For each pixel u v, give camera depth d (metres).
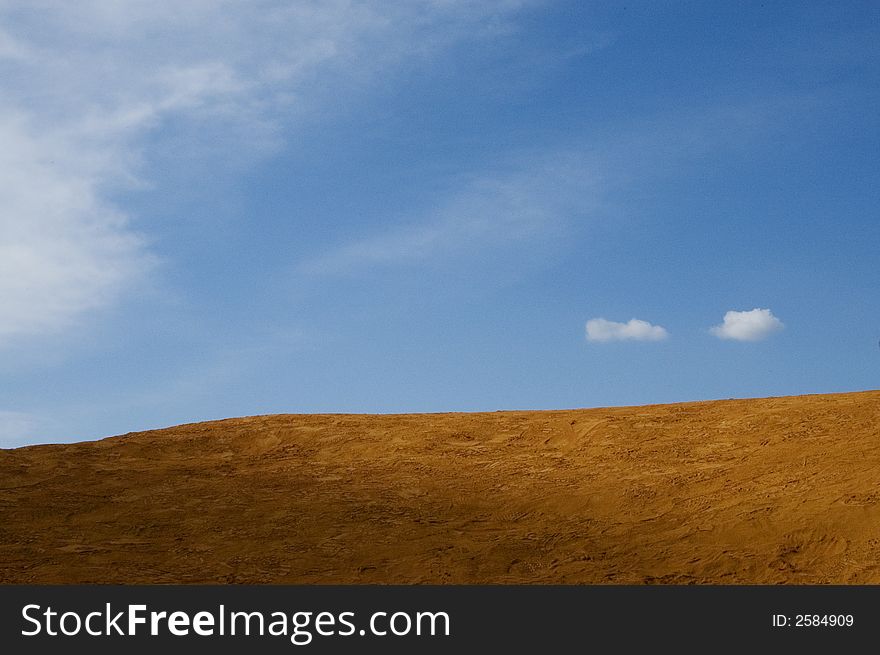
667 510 18.03
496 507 19.47
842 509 16.11
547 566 16.22
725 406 24.81
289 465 23.28
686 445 21.69
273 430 26.08
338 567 16.78
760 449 20.42
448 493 20.44
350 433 25.34
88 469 23.39
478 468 21.98
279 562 17.12
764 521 16.47
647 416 24.44
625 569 15.74
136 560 17.56
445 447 23.67
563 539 17.41
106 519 19.94
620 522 17.92
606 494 19.25
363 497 20.48
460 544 17.44
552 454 22.58
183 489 21.70
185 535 18.83
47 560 17.58
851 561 14.80
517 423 25.25
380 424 26.02
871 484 16.81
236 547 18.02
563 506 19.09
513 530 18.12
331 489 21.17
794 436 20.80
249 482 22.05
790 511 16.59
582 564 16.11
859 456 18.45
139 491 21.64
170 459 24.33
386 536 18.08
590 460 21.70
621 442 22.52
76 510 20.48
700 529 16.80
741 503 17.52
